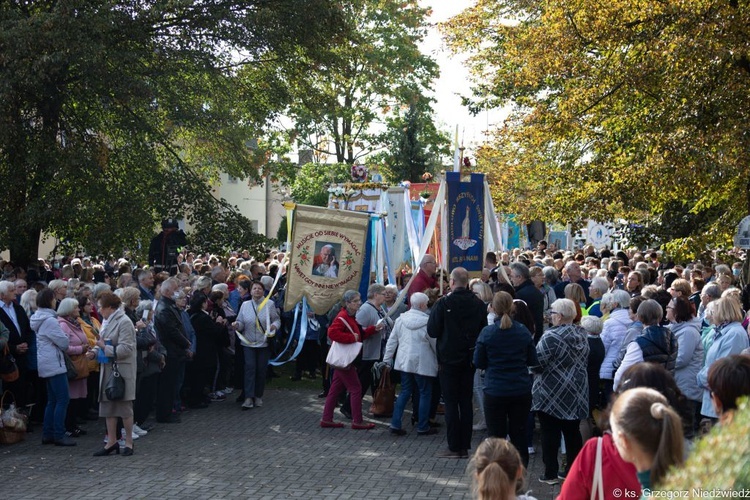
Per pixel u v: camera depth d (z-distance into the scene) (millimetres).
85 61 15469
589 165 18312
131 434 10117
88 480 8875
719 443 2020
